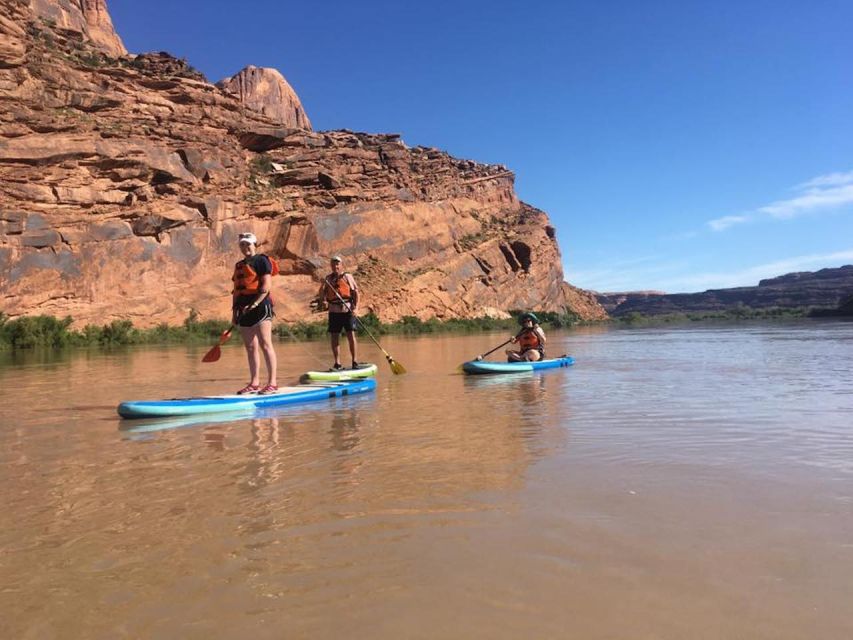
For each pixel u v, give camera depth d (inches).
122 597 81.4
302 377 320.2
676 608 75.5
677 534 99.6
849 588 80.0
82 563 92.1
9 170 1427.2
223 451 165.2
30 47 1637.6
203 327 1518.2
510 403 251.4
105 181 1582.2
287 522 108.3
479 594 80.3
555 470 140.5
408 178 2783.0
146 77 1923.0
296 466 147.6
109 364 566.9
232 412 234.2
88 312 1455.5
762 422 198.7
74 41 1953.7
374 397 277.9
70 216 1488.7
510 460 150.6
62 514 114.0
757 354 528.4
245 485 131.7
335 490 127.0
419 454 158.2
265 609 77.6
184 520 110.1
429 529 103.8
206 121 2015.3
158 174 1700.3
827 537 97.4
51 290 1408.7
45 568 90.4
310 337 1487.5
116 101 1744.6
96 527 107.1
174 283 1628.9
